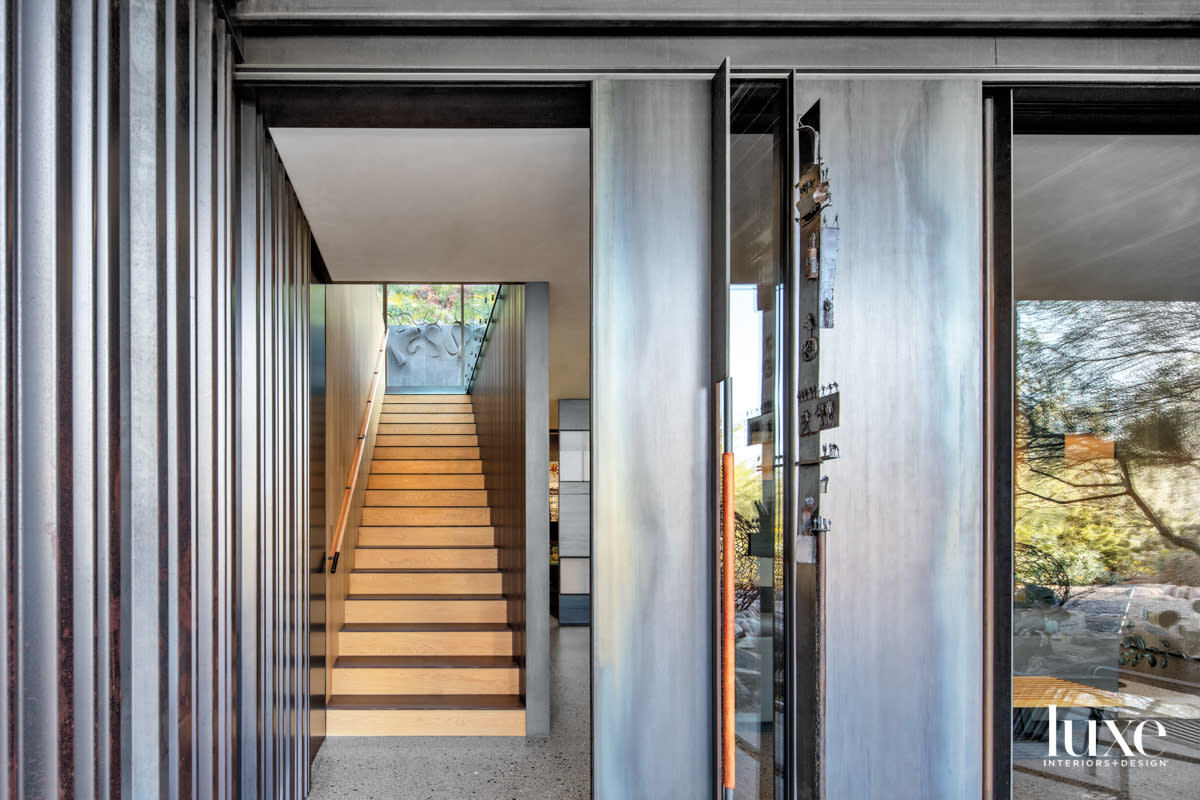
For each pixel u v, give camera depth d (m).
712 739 2.28
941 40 2.43
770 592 2.28
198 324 2.01
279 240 2.77
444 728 4.34
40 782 1.33
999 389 2.39
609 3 2.32
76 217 1.44
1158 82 2.43
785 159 2.39
